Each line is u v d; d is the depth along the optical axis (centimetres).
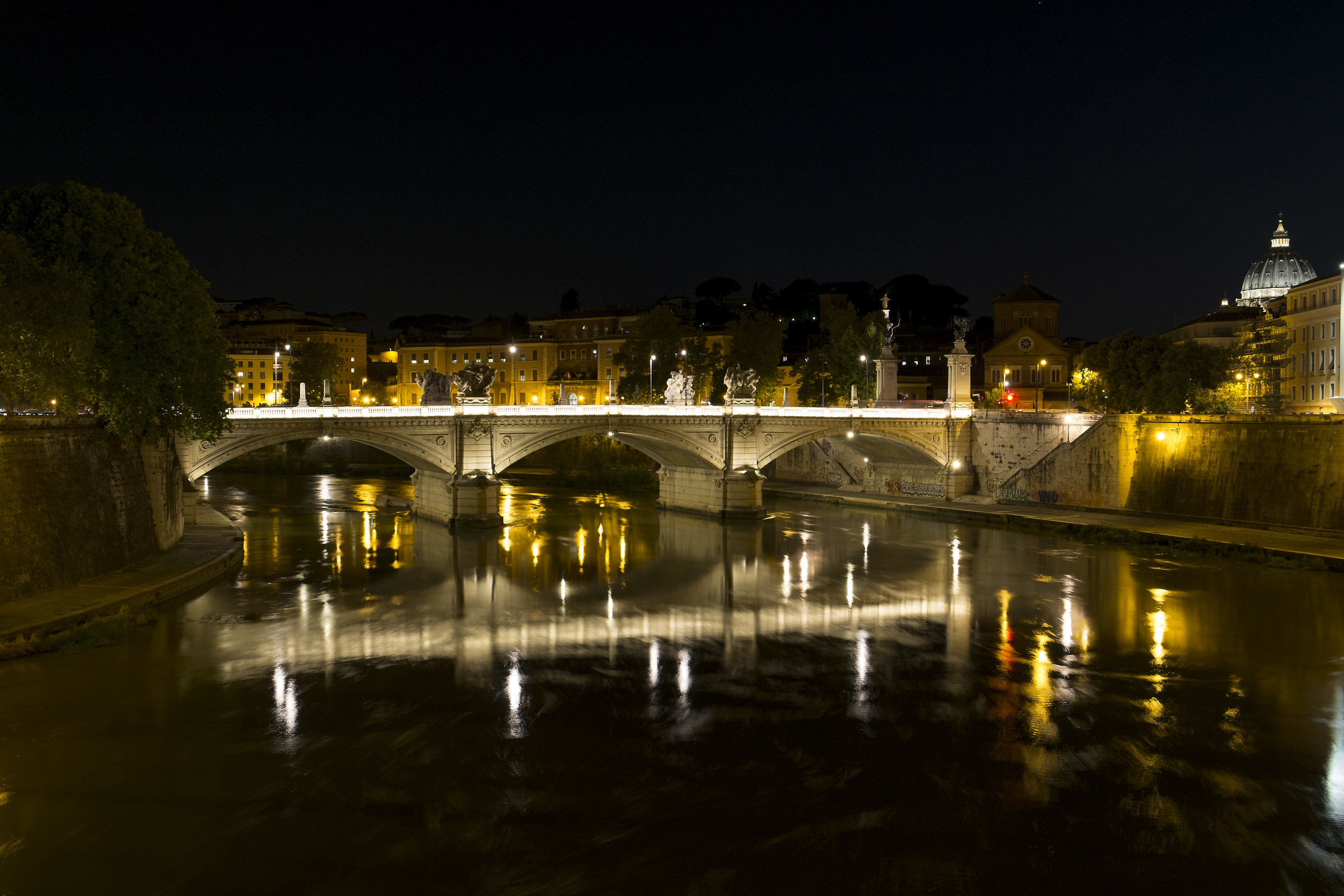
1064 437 9994
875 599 6291
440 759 3597
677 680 4559
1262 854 3036
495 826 3114
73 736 3722
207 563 6300
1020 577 6950
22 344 4916
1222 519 8331
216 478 14962
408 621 5575
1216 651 5056
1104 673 4700
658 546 8431
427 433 8925
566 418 9450
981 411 11019
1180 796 3397
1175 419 8856
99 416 5950
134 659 4628
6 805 3197
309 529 9156
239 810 3189
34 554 5044
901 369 18350
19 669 4369
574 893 2766
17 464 4969
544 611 5894
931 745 3800
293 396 18050
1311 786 3484
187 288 6525
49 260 5653
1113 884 2858
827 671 4709
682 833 3086
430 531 9062
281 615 5591
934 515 10338
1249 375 10619
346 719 3975
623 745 3756
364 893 2748
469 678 4528
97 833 3038
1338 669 4750
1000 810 3278
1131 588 6488
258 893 2734
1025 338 15350
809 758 3659
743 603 6194
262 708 4072
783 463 14200
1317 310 11706
